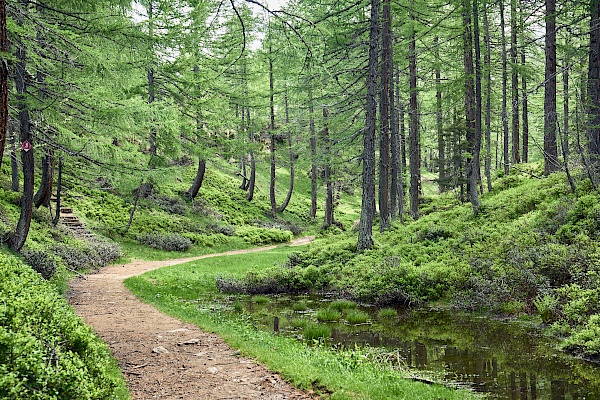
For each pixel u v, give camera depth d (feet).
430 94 131.23
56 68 41.32
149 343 27.27
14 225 58.29
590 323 31.76
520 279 42.55
